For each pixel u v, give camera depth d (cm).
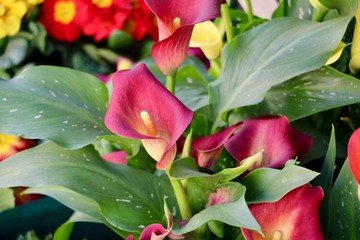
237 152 71
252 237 63
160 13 68
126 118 62
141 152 79
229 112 82
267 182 65
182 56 70
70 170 72
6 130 70
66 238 82
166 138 63
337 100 77
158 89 62
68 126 71
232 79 79
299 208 64
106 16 160
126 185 73
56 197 75
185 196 68
